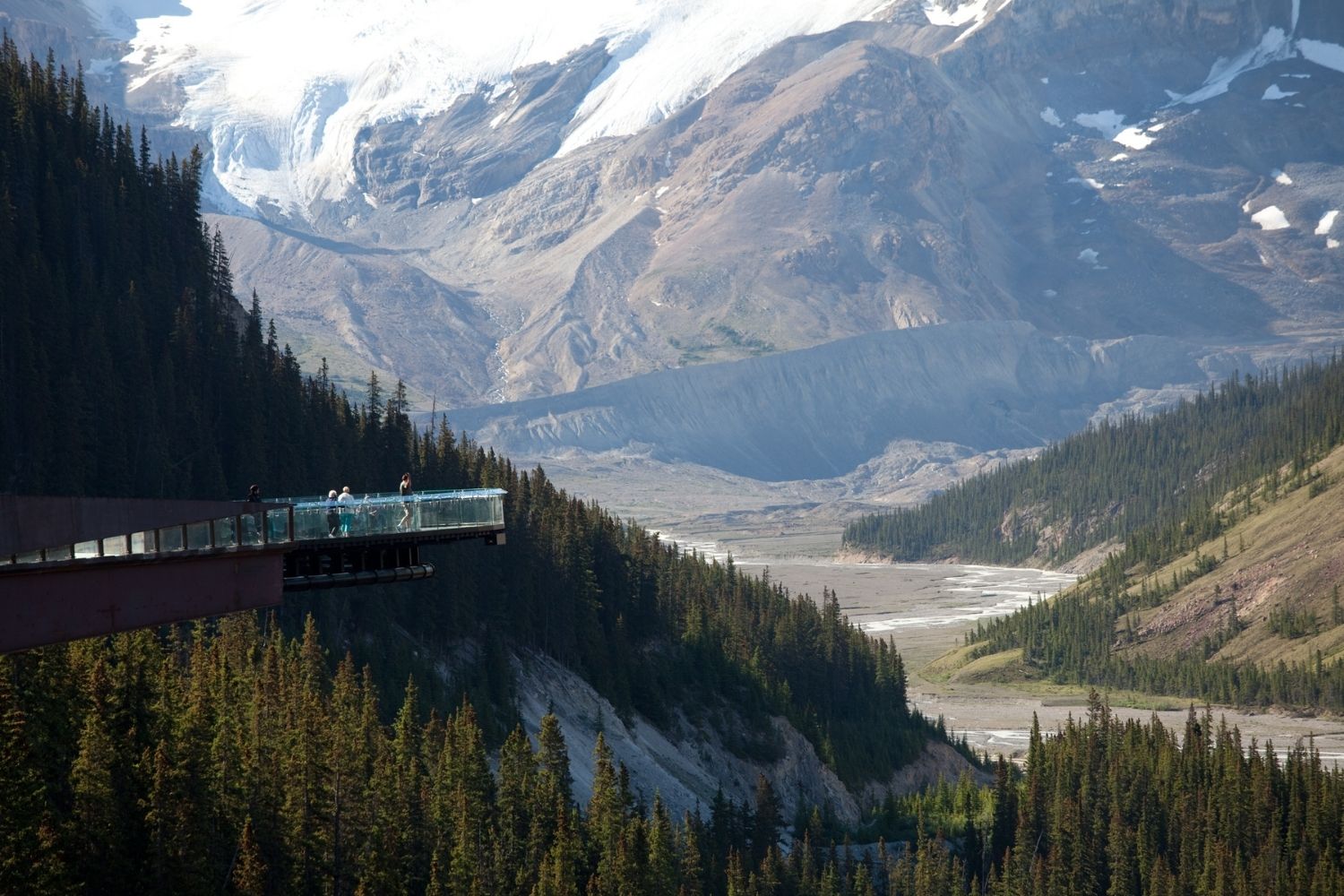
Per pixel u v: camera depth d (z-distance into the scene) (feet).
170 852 441.68
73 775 444.14
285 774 499.51
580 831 580.71
